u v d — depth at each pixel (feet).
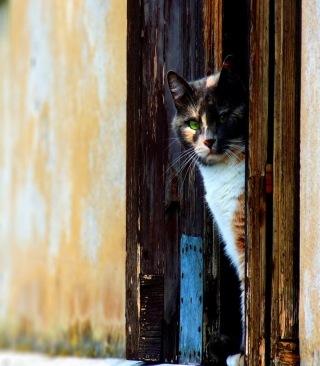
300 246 28.48
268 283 29.22
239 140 33.71
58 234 49.85
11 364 48.14
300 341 28.48
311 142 27.94
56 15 50.49
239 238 33.14
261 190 29.30
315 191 27.63
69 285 48.32
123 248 43.21
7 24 57.88
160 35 34.83
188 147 34.65
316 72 27.76
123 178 43.34
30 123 53.88
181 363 33.94
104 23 45.21
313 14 28.07
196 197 35.06
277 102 29.22
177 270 34.40
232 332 34.83
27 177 54.24
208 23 35.53
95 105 45.91
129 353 34.19
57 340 49.42
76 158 47.80
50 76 51.21
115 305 43.88
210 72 35.55
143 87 34.60
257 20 29.48
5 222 57.62
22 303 54.60
